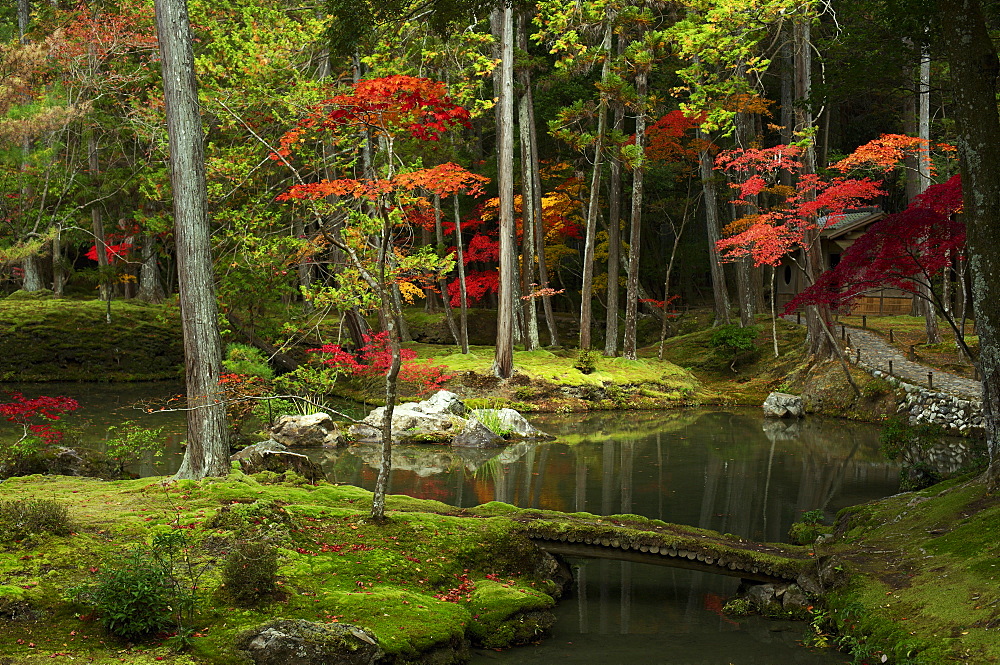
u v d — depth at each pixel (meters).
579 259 42.50
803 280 36.53
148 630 6.29
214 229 22.28
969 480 10.02
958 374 22.47
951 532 8.45
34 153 23.47
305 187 8.95
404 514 9.48
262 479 11.42
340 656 6.24
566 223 35.44
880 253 12.32
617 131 27.47
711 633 7.98
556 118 32.03
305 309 23.25
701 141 31.67
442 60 23.98
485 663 7.15
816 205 24.66
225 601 6.86
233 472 11.79
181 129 11.59
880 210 34.19
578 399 25.22
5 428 18.14
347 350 27.59
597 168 27.78
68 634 6.13
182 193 11.58
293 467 12.35
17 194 26.27
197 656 6.04
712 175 32.56
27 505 7.99
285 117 20.22
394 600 7.41
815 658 7.31
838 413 23.33
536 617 7.96
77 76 23.78
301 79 19.73
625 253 38.09
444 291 31.64
